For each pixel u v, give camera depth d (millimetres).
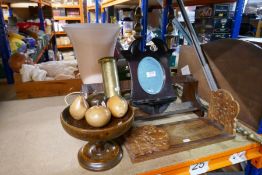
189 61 989
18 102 892
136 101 688
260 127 638
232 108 606
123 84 737
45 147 576
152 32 1392
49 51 2396
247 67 669
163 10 1144
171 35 998
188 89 827
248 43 662
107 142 546
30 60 1039
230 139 613
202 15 1335
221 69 784
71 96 947
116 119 485
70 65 1098
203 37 1290
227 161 592
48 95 952
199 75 921
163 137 572
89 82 773
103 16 2324
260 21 1427
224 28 1230
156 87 725
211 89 750
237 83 714
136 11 836
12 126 687
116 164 497
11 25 1595
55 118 747
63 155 542
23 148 570
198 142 576
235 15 965
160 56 754
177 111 759
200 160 534
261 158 633
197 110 778
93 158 499
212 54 821
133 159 506
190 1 1132
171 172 518
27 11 2312
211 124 680
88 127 446
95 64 738
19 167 495
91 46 702
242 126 681
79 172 480
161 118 749
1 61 1193
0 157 530
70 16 3582
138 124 697
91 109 453
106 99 561
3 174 472
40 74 938
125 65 852
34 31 1813
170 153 540
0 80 1207
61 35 3553
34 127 682
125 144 558
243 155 608
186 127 662
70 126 438
